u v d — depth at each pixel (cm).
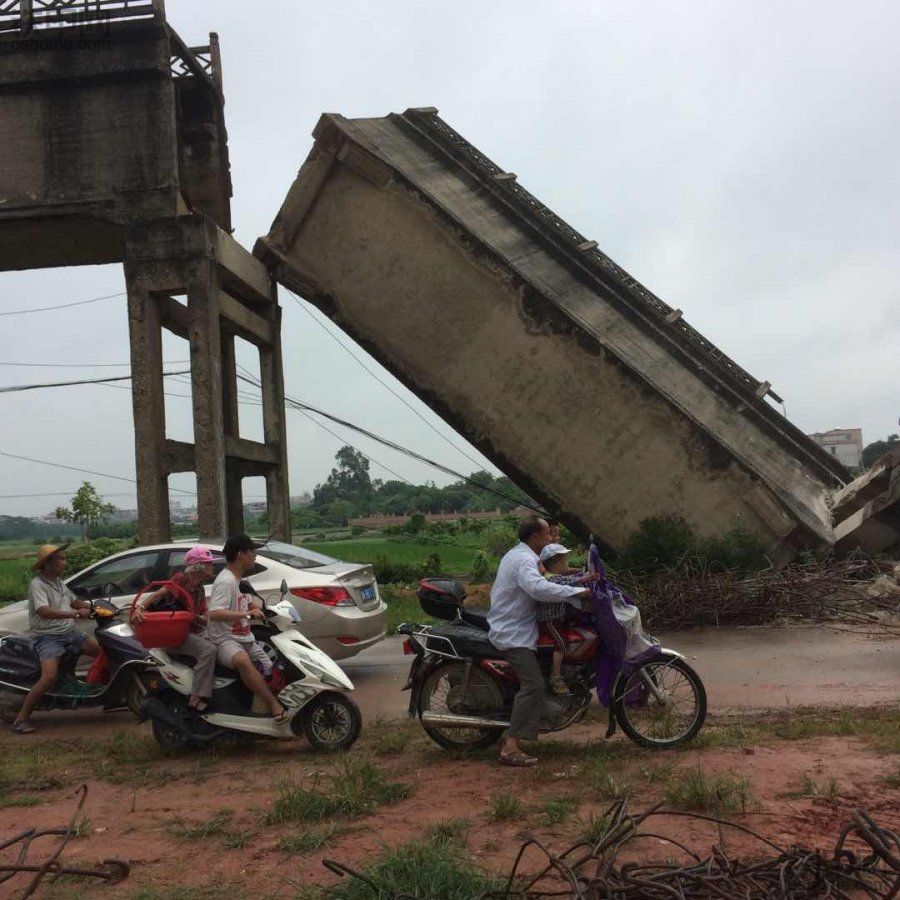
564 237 1867
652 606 1348
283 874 432
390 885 387
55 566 830
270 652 712
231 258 1730
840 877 373
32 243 1850
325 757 670
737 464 1584
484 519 7706
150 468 1593
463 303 1702
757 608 1332
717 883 364
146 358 1611
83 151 1669
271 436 1981
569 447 1688
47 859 468
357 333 1791
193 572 724
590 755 626
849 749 608
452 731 684
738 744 634
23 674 835
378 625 1029
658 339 1825
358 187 1695
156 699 712
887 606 1317
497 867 422
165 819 532
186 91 1902
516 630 630
